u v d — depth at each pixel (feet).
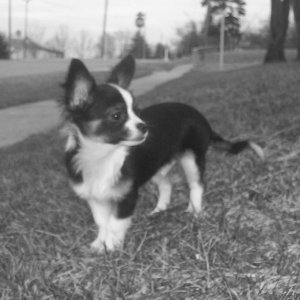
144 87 15.67
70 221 3.84
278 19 16.48
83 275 3.04
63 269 3.13
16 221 3.89
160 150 3.67
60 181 4.76
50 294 2.86
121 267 3.07
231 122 5.94
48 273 3.06
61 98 3.38
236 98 7.57
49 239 3.51
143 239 3.35
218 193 4.12
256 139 5.08
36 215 3.97
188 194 4.27
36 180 4.93
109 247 3.41
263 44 42.19
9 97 12.89
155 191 4.34
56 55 55.11
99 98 3.28
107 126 3.27
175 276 2.99
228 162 4.68
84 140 3.34
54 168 5.35
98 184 3.39
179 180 4.55
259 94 7.43
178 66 31.89
